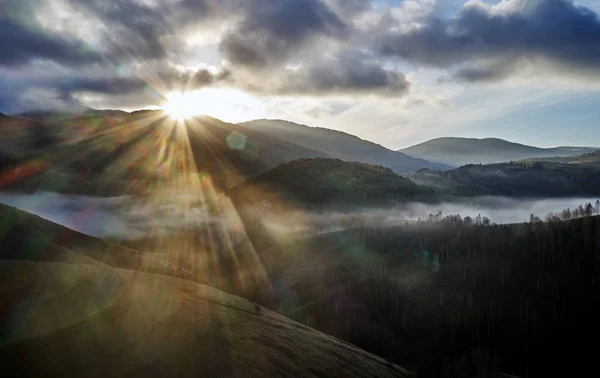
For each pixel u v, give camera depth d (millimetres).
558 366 128625
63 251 55312
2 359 29703
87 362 32219
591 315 145250
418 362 121812
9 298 36875
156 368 34375
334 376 48406
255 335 50062
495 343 139250
